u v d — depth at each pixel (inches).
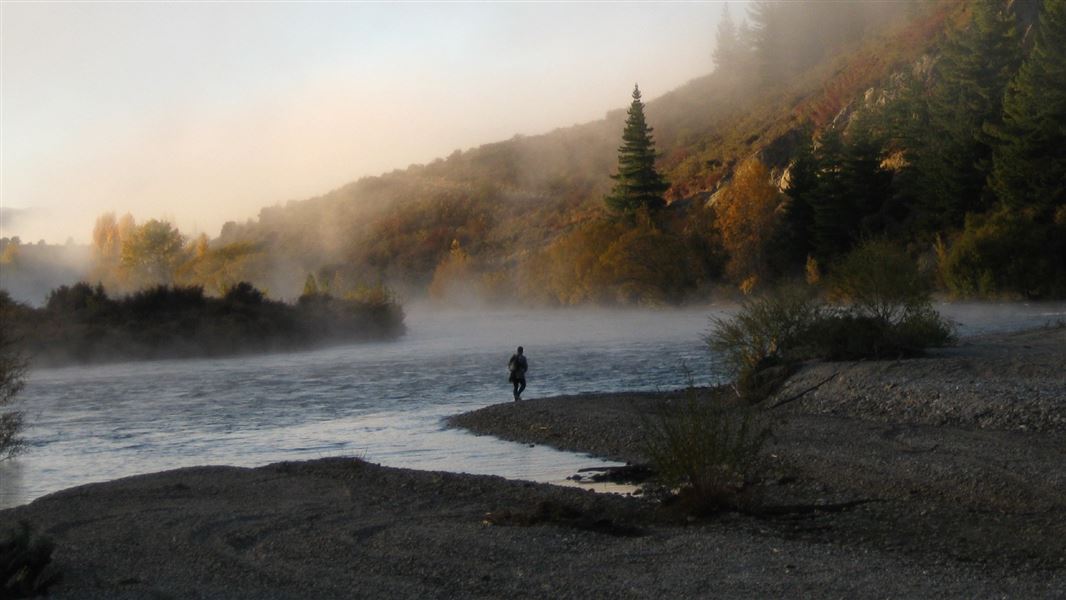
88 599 378.3
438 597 376.2
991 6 3048.7
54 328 2139.5
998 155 2832.2
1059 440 660.1
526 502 579.2
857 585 375.6
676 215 4030.5
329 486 643.5
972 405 776.3
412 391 1365.7
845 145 3363.7
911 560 427.2
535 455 799.7
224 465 799.1
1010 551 439.2
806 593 365.7
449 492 615.5
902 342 1041.5
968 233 2659.9
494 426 962.1
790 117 5064.0
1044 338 1179.9
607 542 462.6
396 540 478.6
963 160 2955.2
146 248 5438.0
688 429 562.6
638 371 1510.8
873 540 473.7
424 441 904.9
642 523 523.8
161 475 703.7
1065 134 2652.6
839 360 1011.9
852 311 1106.1
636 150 4237.2
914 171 3223.4
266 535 502.3
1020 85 2741.1
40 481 747.4
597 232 3956.7
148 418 1134.4
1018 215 2664.9
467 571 413.4
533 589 383.2
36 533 515.8
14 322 2098.9
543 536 476.7
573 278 3954.2
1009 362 895.1
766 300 1061.1
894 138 3614.7
